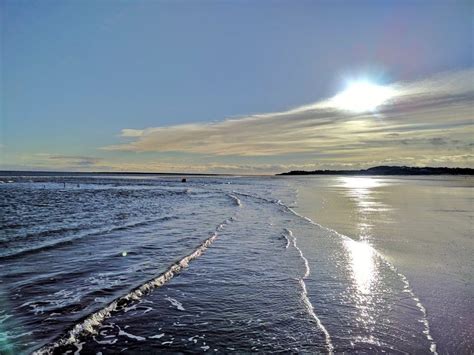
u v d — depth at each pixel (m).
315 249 13.20
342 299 8.25
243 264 11.24
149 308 7.74
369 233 16.31
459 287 8.90
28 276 9.63
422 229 17.33
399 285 9.09
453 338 6.36
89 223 19.27
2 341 6.13
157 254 12.23
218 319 7.22
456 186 69.12
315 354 5.86
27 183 80.12
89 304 7.76
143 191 53.88
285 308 7.76
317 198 39.09
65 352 5.89
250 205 31.12
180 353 5.92
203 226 18.61
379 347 6.06
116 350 6.00
